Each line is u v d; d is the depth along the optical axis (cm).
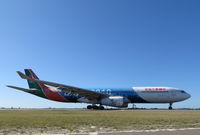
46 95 5106
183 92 4859
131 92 4834
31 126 1395
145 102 4891
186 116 2342
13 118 2050
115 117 2161
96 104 4919
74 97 4984
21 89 5041
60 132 1174
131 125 1444
